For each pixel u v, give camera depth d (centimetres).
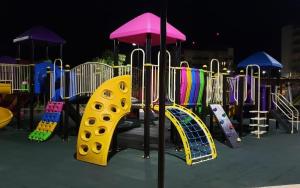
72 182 527
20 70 1223
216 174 586
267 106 1226
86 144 680
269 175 586
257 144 927
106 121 679
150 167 635
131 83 745
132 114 1483
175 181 537
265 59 1429
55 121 957
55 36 1498
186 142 688
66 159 698
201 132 841
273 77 1488
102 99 702
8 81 1212
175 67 824
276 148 866
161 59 373
